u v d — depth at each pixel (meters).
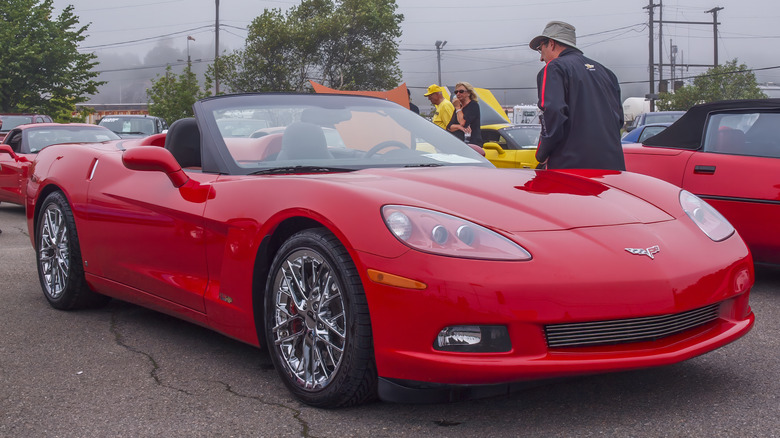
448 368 2.33
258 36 47.91
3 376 3.07
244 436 2.43
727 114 5.00
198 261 3.20
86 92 37.22
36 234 4.38
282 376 2.79
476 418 2.54
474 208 2.59
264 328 2.96
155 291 3.52
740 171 4.75
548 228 2.53
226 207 3.03
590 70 4.34
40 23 35.66
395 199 2.57
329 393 2.59
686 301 2.47
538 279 2.33
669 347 2.47
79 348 3.48
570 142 4.30
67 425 2.54
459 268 2.33
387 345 2.42
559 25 4.40
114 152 4.07
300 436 2.42
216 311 3.13
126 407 2.71
